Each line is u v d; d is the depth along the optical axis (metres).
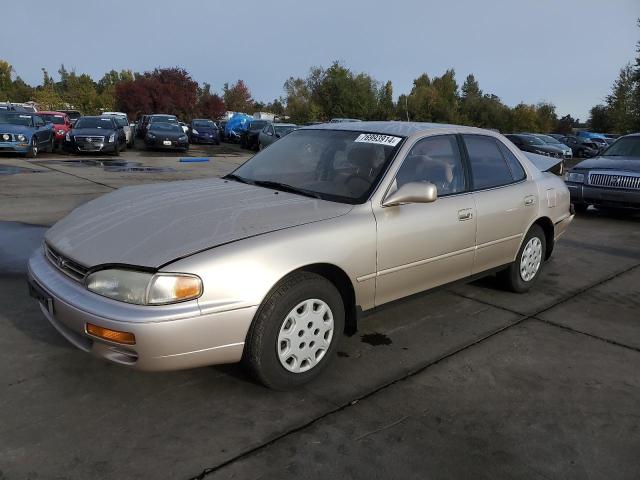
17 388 2.95
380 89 49.75
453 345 3.78
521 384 3.27
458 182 4.05
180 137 21.52
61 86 69.75
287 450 2.55
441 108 56.12
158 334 2.54
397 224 3.44
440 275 3.91
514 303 4.69
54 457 2.42
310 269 3.09
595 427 2.85
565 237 7.52
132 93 51.03
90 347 2.72
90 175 12.62
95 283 2.67
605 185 8.70
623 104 48.25
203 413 2.81
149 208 3.22
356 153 3.75
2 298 4.20
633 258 6.43
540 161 5.71
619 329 4.21
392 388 3.16
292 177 3.82
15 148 15.73
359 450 2.57
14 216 7.42
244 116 32.16
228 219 3.01
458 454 2.58
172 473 2.36
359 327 4.02
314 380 3.21
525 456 2.59
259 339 2.84
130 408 2.83
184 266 2.60
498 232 4.33
